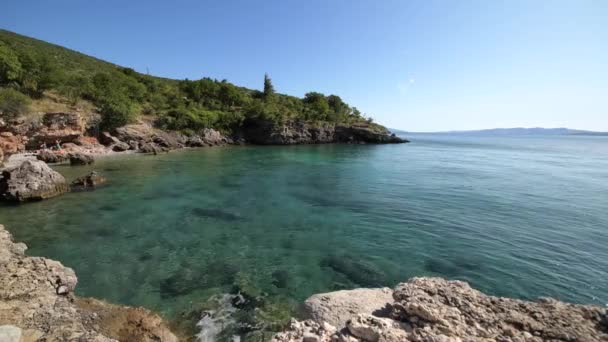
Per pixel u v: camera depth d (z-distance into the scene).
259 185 25.77
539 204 20.53
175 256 11.86
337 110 107.44
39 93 48.91
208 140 67.38
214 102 88.12
